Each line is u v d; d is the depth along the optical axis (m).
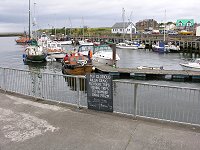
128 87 15.53
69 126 6.72
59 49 47.03
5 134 6.29
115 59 34.44
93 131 6.38
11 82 11.19
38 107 8.38
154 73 28.62
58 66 41.34
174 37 76.25
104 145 5.64
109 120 7.10
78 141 5.85
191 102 13.99
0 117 7.46
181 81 27.89
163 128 6.52
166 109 13.17
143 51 68.31
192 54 59.81
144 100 14.45
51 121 7.10
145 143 5.71
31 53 44.09
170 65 41.91
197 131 6.35
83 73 28.64
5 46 93.81
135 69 30.98
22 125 6.84
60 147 5.59
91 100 7.97
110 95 7.60
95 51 38.78
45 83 11.40
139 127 6.58
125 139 5.91
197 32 81.12
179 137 6.00
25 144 5.75
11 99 9.38
